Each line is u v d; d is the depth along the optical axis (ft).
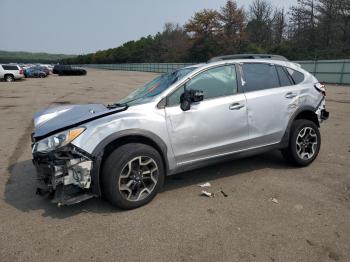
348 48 120.26
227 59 16.33
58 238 10.54
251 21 198.49
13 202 13.30
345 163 17.25
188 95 13.05
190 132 13.43
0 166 17.92
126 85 84.64
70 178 11.46
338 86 76.33
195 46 210.18
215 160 14.39
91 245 10.12
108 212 12.23
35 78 123.65
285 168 16.60
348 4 126.00
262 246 9.93
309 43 137.69
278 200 12.98
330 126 27.17
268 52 152.35
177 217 11.77
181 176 15.75
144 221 11.53
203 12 202.39
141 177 12.52
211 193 13.73
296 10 143.64
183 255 9.55
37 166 12.33
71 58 550.36
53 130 12.21
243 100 14.71
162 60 282.56
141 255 9.58
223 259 9.34
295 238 10.32
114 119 12.09
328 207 12.33
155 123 12.66
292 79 16.75
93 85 84.89
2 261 9.40
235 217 11.69
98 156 11.68
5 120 32.60
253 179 15.20
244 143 14.93
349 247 9.82
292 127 16.26
